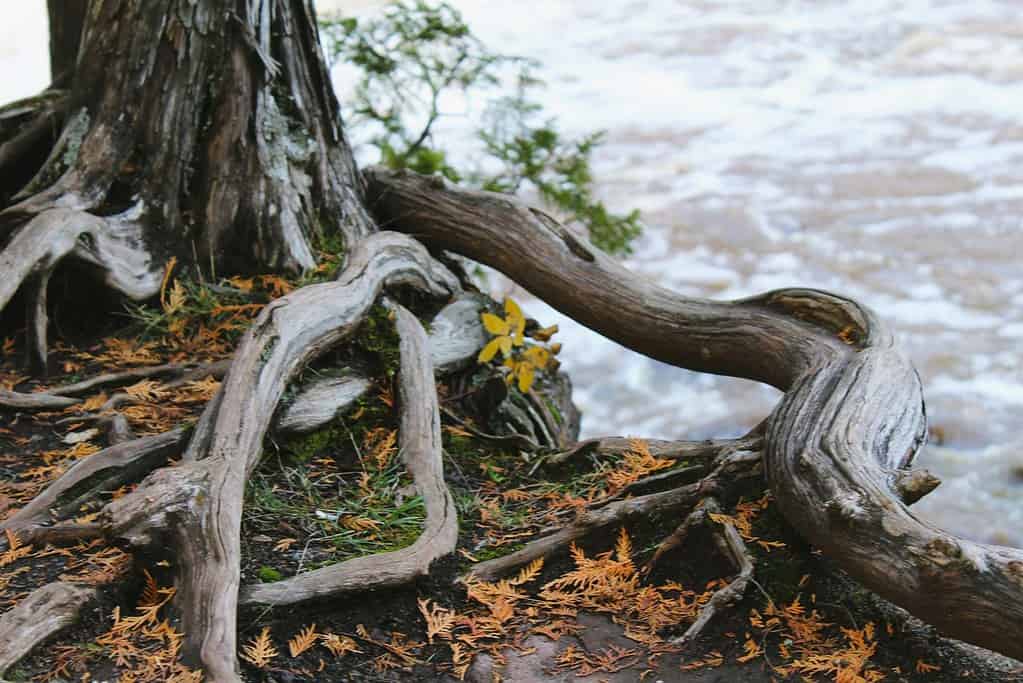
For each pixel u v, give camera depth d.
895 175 15.16
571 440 6.15
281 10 5.73
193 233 5.60
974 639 3.16
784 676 3.47
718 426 9.98
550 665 3.57
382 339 4.99
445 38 8.20
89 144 5.54
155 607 3.51
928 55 20.05
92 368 5.13
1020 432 9.73
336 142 6.08
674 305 5.12
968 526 8.62
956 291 12.07
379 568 3.76
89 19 5.61
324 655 3.54
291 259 5.62
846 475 3.60
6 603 3.55
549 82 18.55
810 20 22.30
